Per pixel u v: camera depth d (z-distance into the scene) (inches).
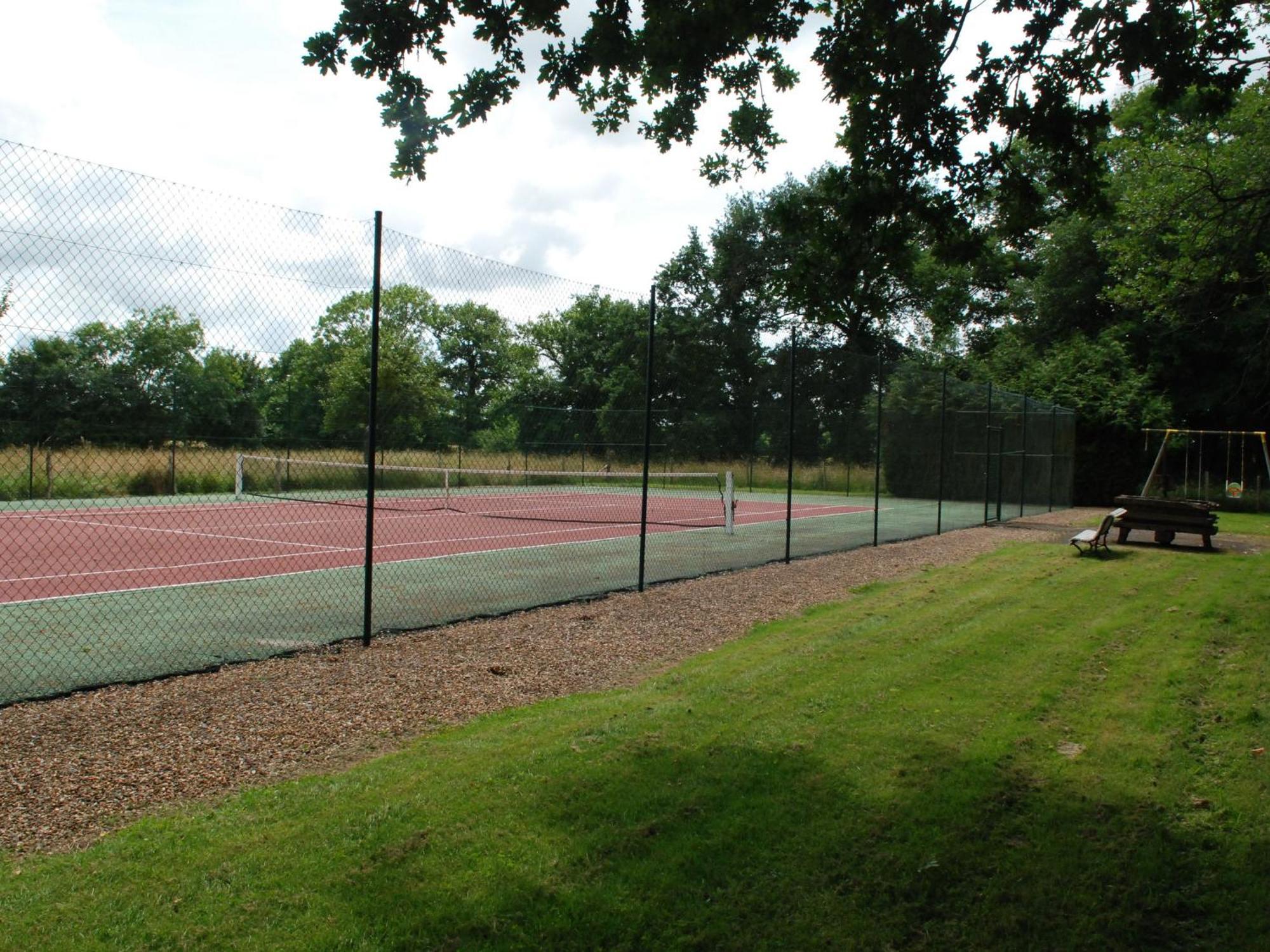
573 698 252.5
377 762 193.8
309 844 151.9
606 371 1242.0
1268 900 145.3
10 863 146.3
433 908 133.6
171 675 265.0
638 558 563.8
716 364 1498.5
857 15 237.3
